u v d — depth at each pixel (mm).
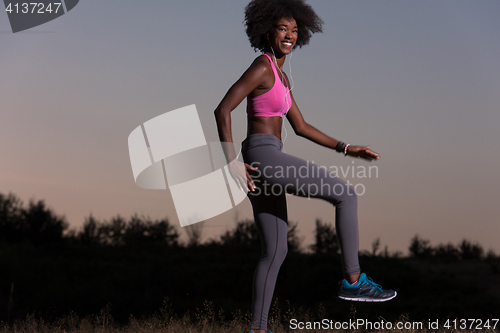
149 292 14789
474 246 26078
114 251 26859
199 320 4566
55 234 30797
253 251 26531
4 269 16625
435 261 24094
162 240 31344
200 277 17859
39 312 11469
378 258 22438
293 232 26297
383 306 12711
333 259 19766
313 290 14703
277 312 4992
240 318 4371
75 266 20203
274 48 2777
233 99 2506
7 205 30969
